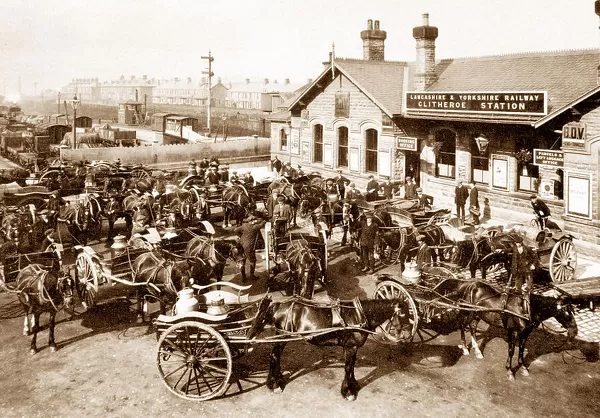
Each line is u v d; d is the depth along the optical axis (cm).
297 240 1342
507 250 1371
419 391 945
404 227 1580
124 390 943
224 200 2120
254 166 4412
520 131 2009
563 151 1728
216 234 2003
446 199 2366
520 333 993
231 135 6481
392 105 2486
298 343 1132
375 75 2755
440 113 2184
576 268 1494
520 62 2334
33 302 1062
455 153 2312
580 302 1042
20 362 1046
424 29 2445
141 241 1362
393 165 2536
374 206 1786
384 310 959
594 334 1173
